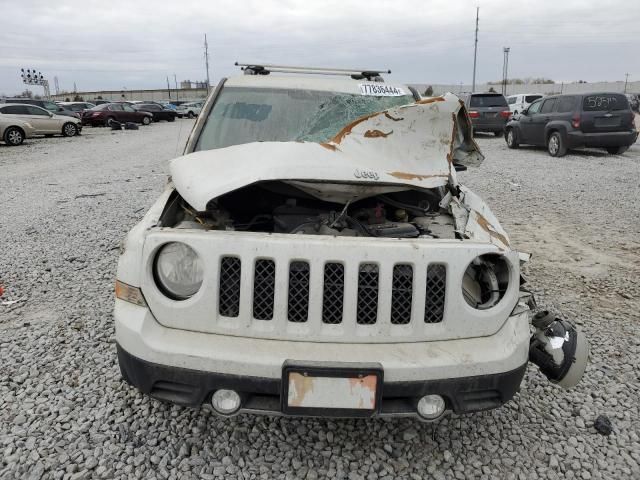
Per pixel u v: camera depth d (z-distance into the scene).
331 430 2.88
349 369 2.19
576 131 13.77
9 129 18.78
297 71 4.49
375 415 2.25
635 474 2.64
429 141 3.09
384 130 3.03
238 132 3.68
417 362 2.27
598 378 3.48
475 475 2.61
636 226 7.33
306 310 2.33
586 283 5.20
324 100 3.89
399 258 2.29
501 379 2.38
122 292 2.48
